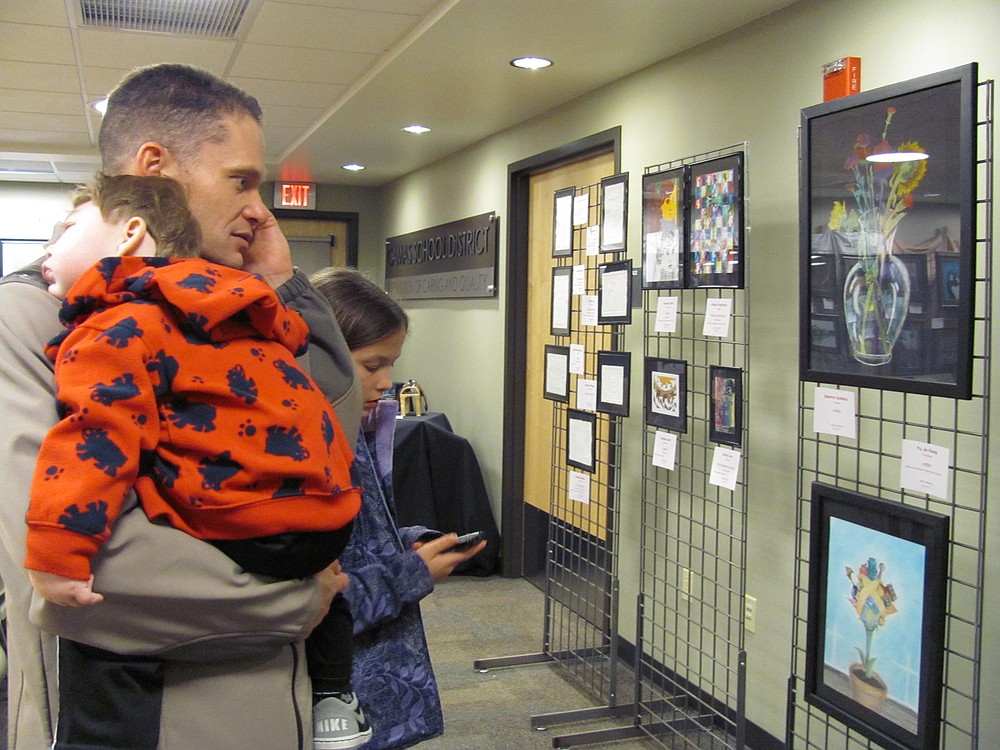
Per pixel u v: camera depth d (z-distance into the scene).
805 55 2.64
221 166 0.97
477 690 3.42
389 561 1.29
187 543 0.80
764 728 2.83
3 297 0.85
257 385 0.83
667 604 3.35
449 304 5.80
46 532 0.71
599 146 3.89
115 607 0.78
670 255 2.83
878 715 1.97
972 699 1.81
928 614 1.84
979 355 1.98
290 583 0.86
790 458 2.72
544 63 3.47
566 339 4.20
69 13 3.26
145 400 0.76
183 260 0.85
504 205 4.91
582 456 3.38
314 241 7.39
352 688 1.17
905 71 2.29
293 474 0.82
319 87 4.23
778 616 2.77
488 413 5.16
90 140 5.98
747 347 2.55
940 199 1.78
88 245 0.86
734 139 2.96
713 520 3.07
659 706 3.25
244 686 0.88
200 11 3.20
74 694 0.83
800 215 2.14
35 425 0.80
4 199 7.66
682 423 2.79
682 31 2.99
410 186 6.61
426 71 3.67
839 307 2.05
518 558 4.94
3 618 2.02
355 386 1.12
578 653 3.76
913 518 1.88
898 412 2.29
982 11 2.08
